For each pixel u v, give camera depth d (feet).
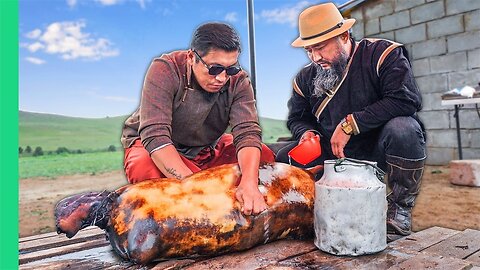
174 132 6.70
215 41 5.51
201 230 4.68
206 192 4.95
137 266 4.65
